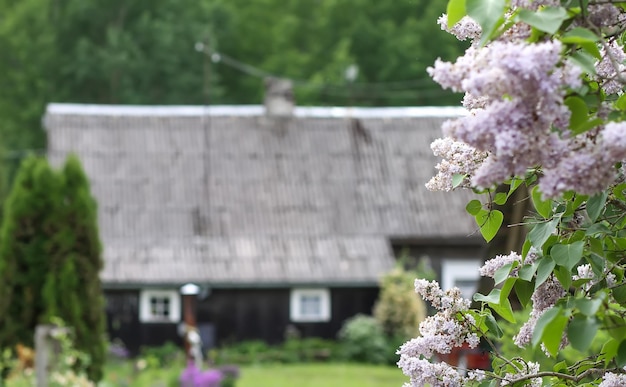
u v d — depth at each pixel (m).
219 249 29.88
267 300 29.66
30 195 16.72
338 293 29.75
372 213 31.05
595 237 2.85
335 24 44.97
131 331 29.30
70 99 44.97
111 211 30.61
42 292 16.50
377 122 33.31
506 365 3.16
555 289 2.89
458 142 2.96
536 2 2.49
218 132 32.62
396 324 28.03
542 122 2.29
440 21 2.77
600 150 2.33
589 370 2.98
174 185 31.30
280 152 32.28
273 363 27.81
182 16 46.22
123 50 44.12
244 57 46.81
